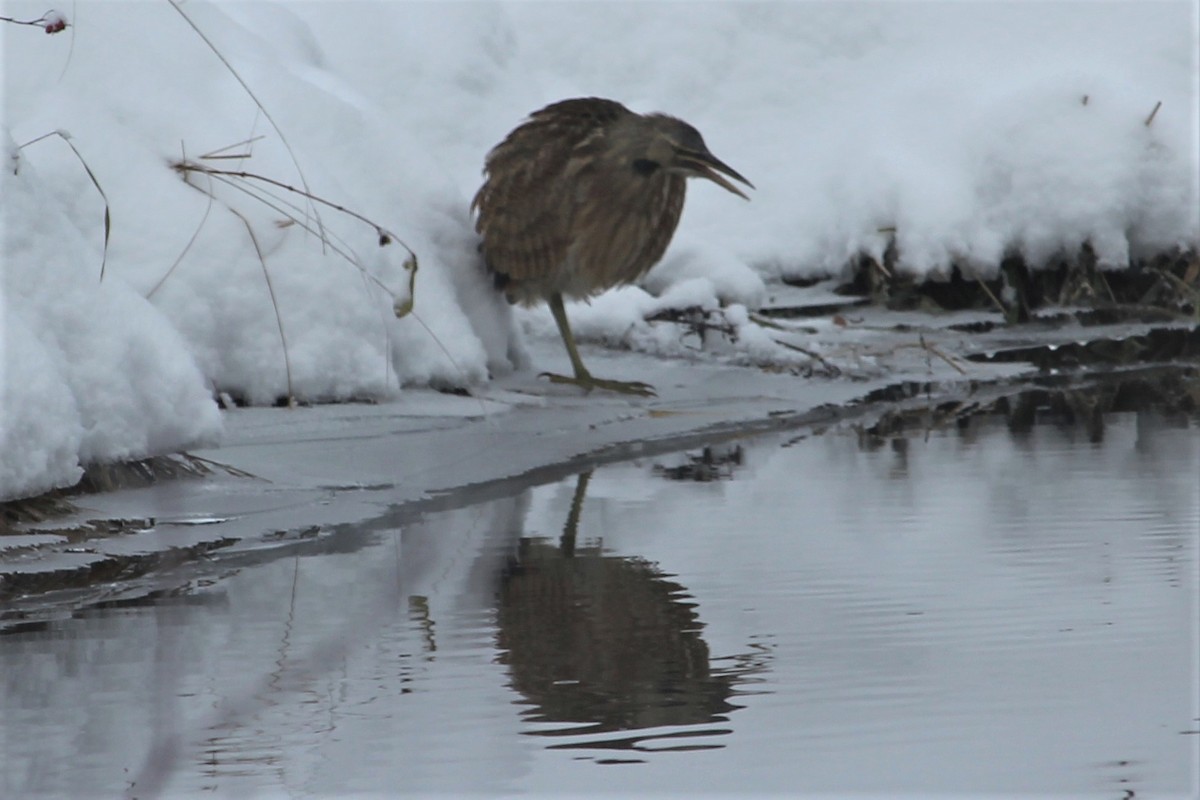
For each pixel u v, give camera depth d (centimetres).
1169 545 816
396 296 1334
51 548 817
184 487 970
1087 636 639
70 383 897
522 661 611
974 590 721
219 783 482
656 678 587
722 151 2112
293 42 1666
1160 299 1939
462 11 2075
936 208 1917
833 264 1984
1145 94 1997
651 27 2183
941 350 1712
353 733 525
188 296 1211
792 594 718
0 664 613
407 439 1170
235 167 1285
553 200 1441
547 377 1492
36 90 1246
